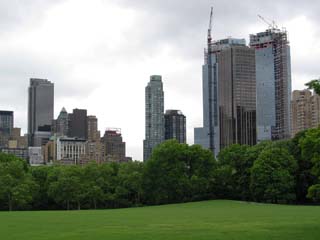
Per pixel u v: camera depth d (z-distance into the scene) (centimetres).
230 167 13350
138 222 5750
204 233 4400
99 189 13125
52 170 14150
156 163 13275
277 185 11838
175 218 6438
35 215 7325
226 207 9669
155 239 4019
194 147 13462
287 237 4109
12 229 4922
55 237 4203
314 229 4662
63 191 12731
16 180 12400
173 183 13075
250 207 9494
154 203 13462
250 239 3997
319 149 5200
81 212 8462
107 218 6506
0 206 12700
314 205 10900
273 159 12125
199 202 11881
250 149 13688
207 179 13225
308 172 12212
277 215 6769
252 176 12225
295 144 13112
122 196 13912
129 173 14000
